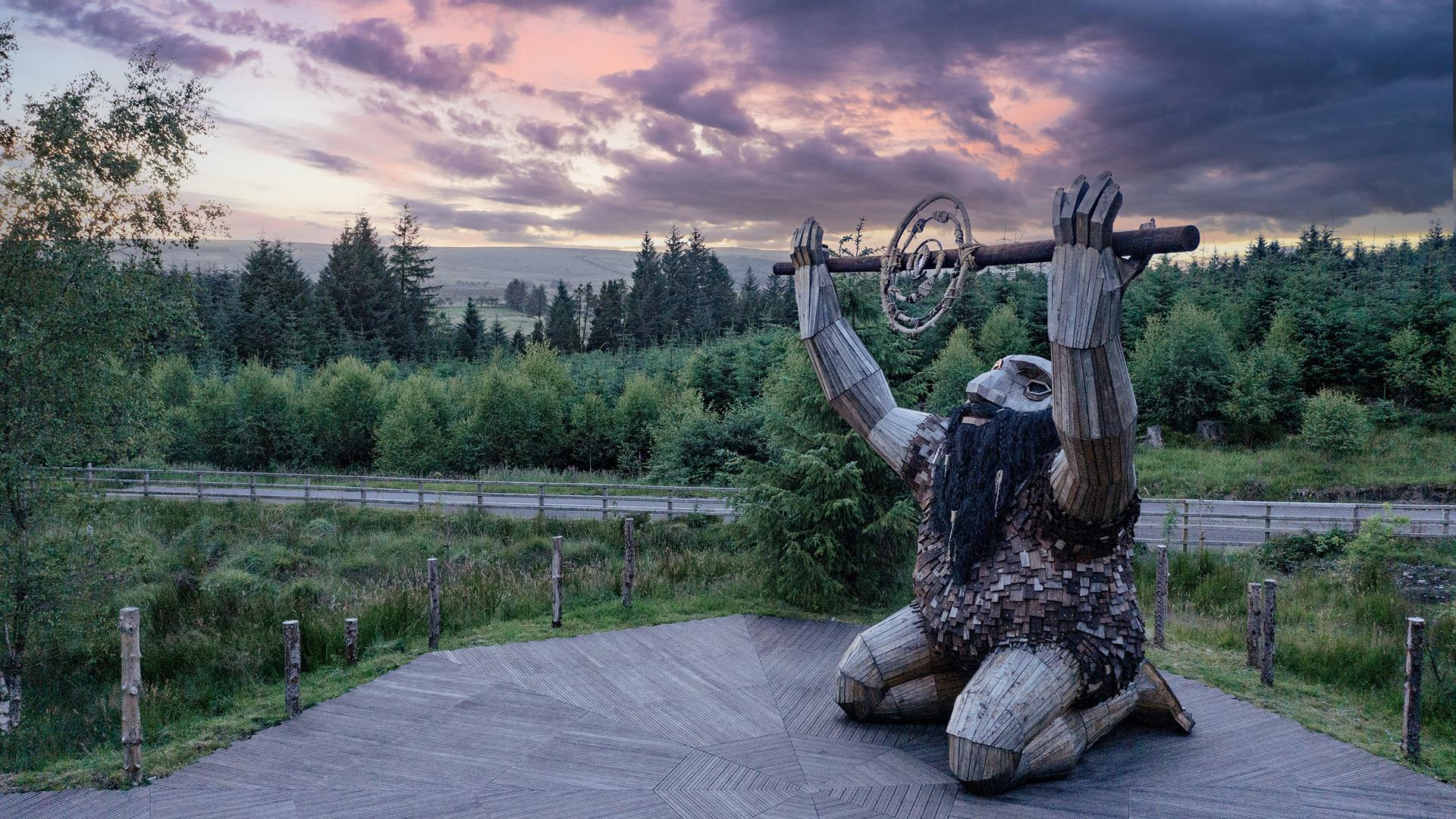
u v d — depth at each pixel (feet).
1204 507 66.80
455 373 163.84
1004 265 19.48
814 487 36.29
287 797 19.84
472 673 28.09
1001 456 20.17
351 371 118.11
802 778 20.58
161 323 37.37
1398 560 50.75
